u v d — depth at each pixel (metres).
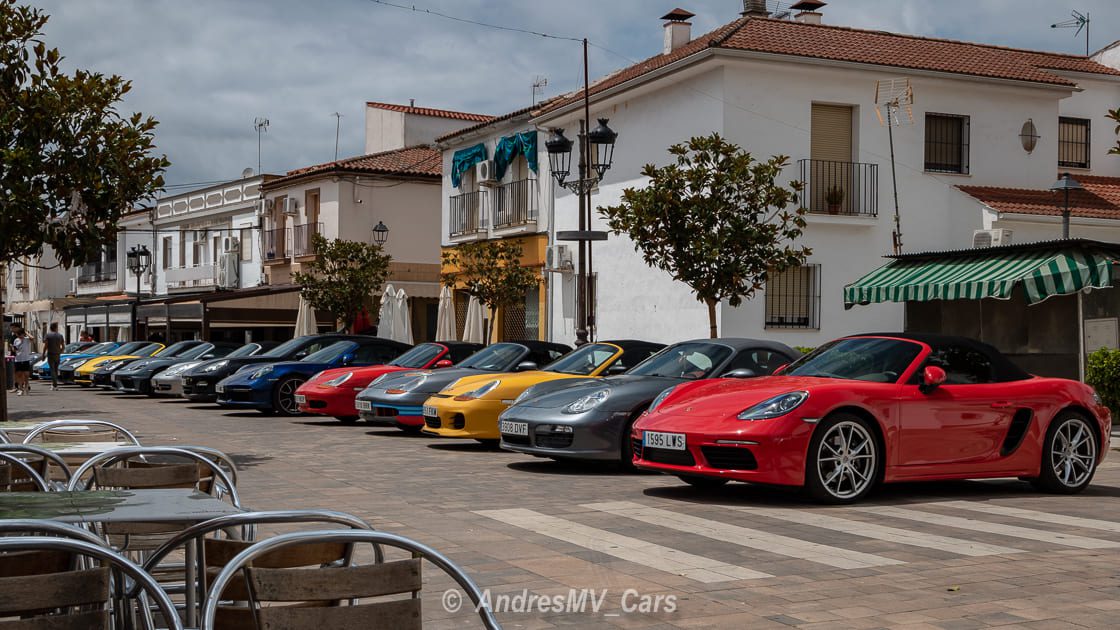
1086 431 9.93
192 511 3.53
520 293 26.73
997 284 15.94
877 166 22.50
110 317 36.88
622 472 11.07
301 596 2.69
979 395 9.34
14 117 11.52
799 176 21.97
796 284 21.86
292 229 39.75
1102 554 6.73
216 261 45.41
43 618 2.58
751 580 5.91
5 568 2.98
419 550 2.86
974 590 5.69
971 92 23.67
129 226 53.53
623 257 24.98
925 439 9.04
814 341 21.81
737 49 21.19
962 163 23.66
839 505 8.77
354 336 20.80
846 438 8.78
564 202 27.42
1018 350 18.11
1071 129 27.06
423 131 42.56
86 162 11.80
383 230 34.31
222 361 22.31
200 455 5.11
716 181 16.98
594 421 10.67
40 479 4.95
